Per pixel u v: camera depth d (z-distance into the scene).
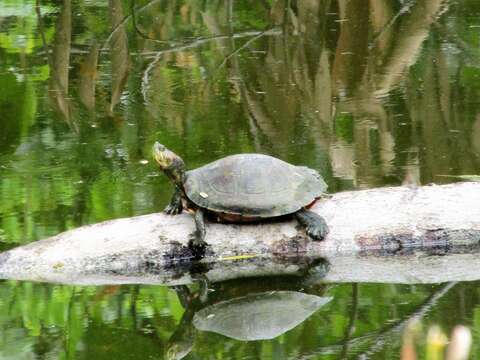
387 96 13.43
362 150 11.32
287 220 8.56
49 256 8.34
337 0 17.66
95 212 9.70
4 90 13.80
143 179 10.70
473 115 12.38
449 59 14.77
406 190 8.89
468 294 7.76
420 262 8.48
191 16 18.20
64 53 14.56
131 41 16.56
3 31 16.94
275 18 17.30
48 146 11.91
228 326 7.41
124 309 7.74
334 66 14.64
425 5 16.92
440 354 3.77
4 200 10.07
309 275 8.40
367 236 8.49
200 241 8.27
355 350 6.79
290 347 6.89
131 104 13.40
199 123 12.51
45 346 7.14
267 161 8.43
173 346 7.03
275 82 14.21
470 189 8.83
